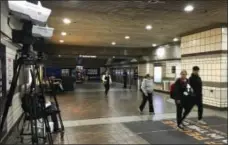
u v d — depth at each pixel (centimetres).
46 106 475
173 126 541
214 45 757
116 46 1431
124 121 599
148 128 525
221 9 566
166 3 516
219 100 740
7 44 469
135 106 850
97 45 1375
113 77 2706
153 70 1462
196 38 852
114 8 560
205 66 803
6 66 461
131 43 1270
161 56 1349
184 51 934
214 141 426
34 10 329
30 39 357
